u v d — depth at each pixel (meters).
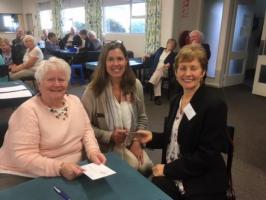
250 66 7.33
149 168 1.62
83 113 1.41
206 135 1.20
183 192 1.25
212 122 1.18
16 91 2.22
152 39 5.81
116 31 7.41
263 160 2.53
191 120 1.23
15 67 4.26
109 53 1.62
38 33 11.82
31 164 1.11
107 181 0.98
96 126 1.70
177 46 5.08
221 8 5.36
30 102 1.23
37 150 1.19
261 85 5.03
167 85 4.76
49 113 1.24
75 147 1.32
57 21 9.77
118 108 1.67
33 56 4.19
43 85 1.22
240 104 4.42
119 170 1.07
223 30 5.40
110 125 1.65
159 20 5.58
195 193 1.21
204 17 5.69
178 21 5.38
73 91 5.08
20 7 12.30
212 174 1.22
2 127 1.55
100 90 1.64
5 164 1.24
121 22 7.12
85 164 1.14
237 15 5.43
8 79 3.51
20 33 6.68
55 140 1.23
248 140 2.98
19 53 4.94
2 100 1.99
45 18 11.11
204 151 1.18
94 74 1.69
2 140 1.55
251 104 4.44
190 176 1.23
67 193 0.90
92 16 7.80
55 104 1.27
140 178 1.01
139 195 0.90
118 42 1.69
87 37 6.30
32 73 4.21
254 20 6.79
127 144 1.67
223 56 5.54
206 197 1.20
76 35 7.17
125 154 1.59
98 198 0.87
